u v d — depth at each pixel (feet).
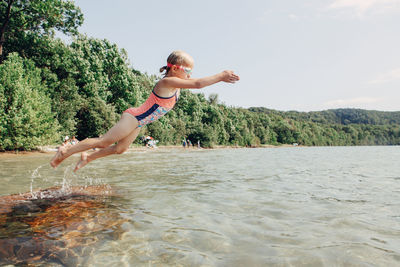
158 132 127.75
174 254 7.74
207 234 9.34
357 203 13.96
